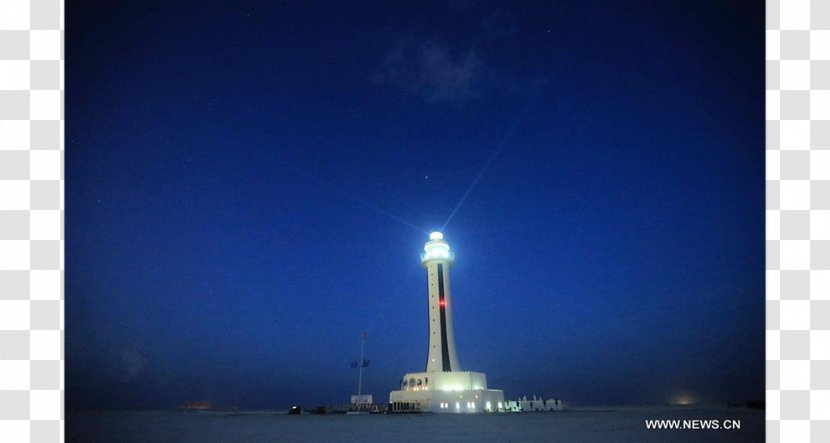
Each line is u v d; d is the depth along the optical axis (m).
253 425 75.12
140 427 73.44
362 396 124.50
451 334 109.31
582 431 54.34
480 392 106.06
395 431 56.06
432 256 113.94
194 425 77.69
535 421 74.75
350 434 52.72
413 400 104.38
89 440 50.22
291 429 63.16
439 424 68.69
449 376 104.94
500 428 59.69
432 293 111.88
